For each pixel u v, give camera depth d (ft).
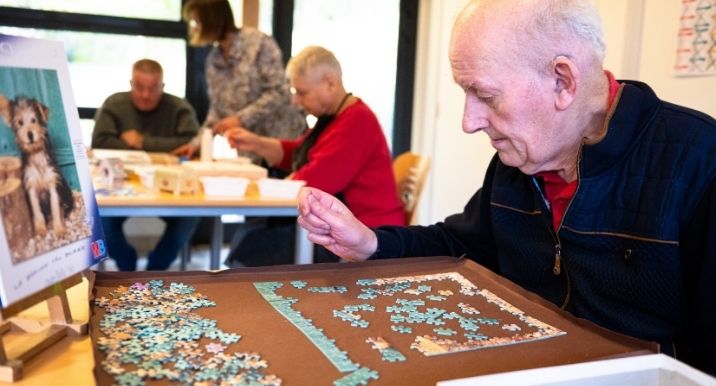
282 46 15.84
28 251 2.84
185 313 3.32
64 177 3.20
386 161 9.50
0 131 2.81
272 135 12.76
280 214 8.46
